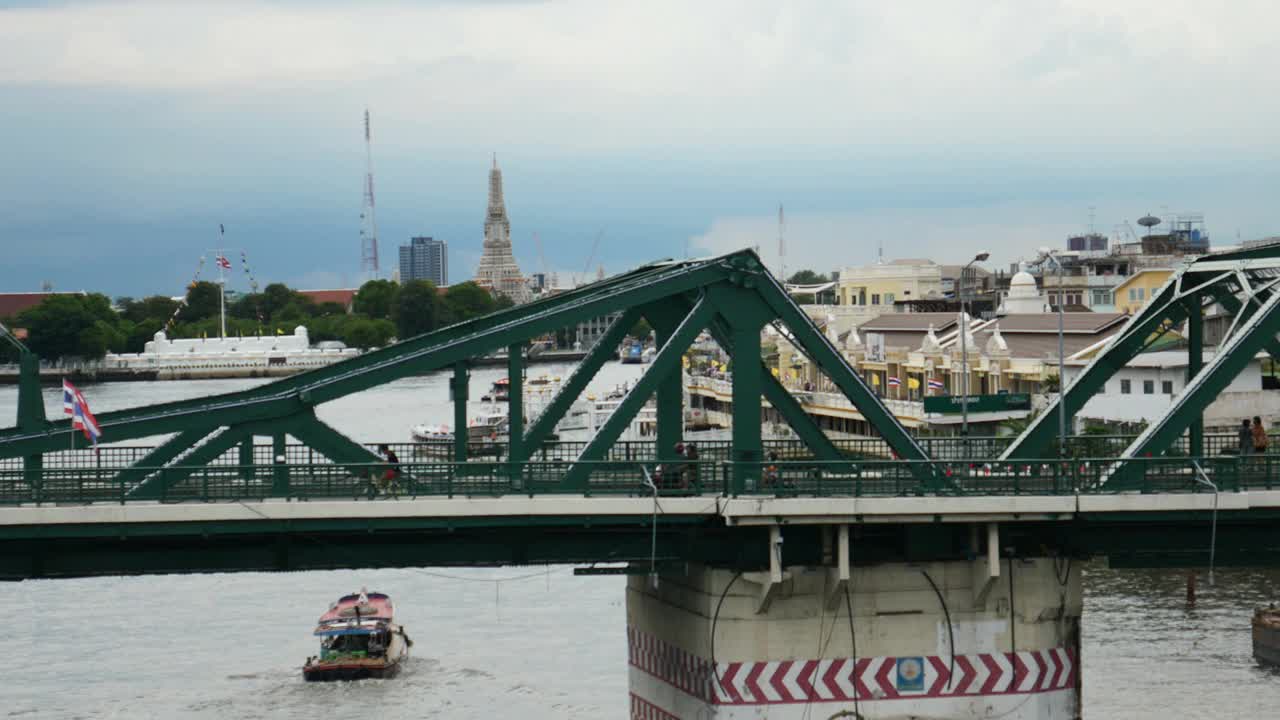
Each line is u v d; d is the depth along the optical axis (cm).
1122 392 14112
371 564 5491
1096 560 11000
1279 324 5759
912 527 5634
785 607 5559
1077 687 5753
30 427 5631
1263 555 5841
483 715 7831
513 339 5628
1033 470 5675
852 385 5675
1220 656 8369
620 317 6241
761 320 5662
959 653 5653
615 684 8281
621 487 5491
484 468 5431
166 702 8119
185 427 5466
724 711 5531
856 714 5588
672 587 5906
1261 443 6544
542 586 10900
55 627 9869
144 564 5394
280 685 8444
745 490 5519
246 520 5241
